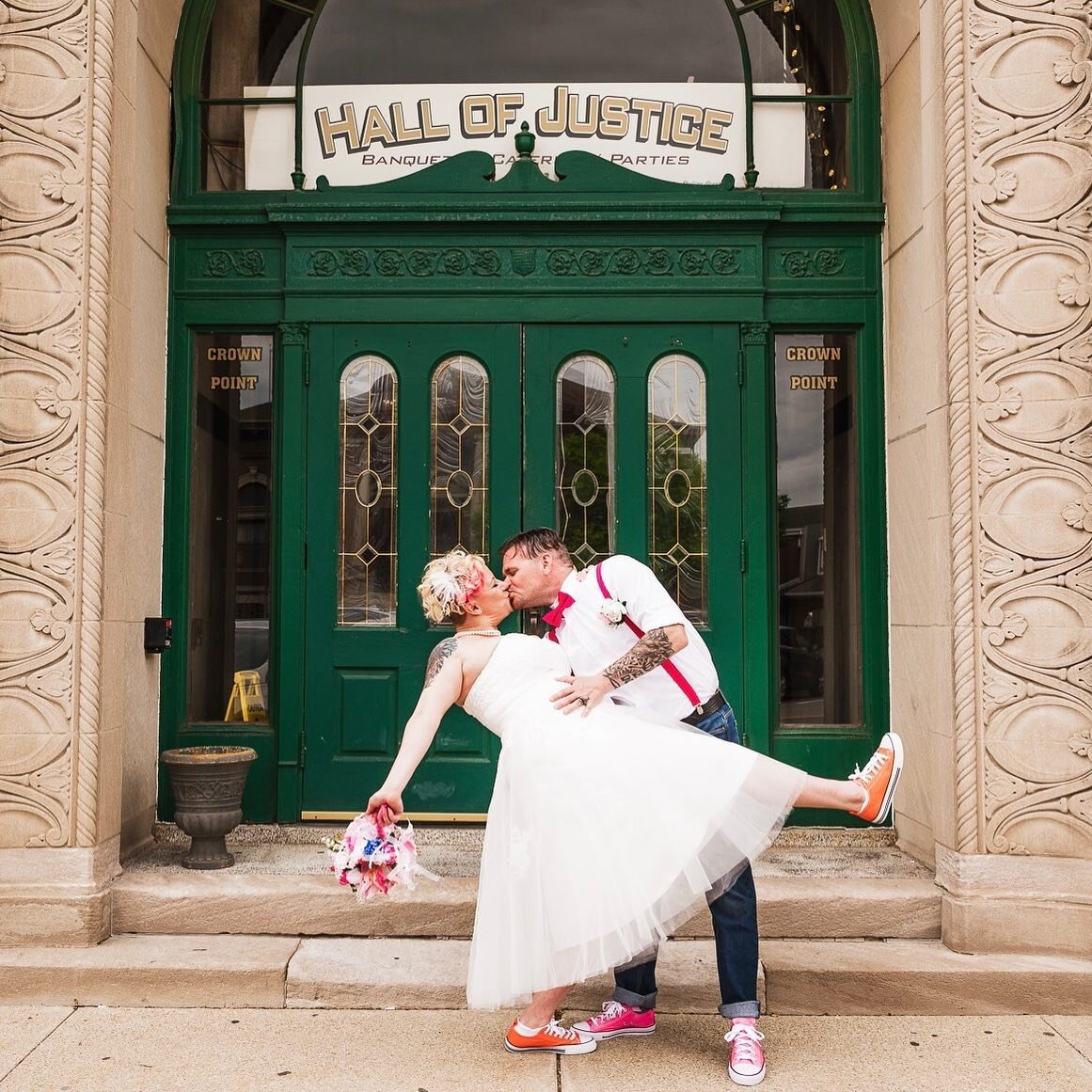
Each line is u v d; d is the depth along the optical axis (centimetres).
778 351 487
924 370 424
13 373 379
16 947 364
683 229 477
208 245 483
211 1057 311
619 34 495
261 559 481
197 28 490
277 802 464
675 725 314
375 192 480
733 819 291
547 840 291
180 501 475
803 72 496
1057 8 377
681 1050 319
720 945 305
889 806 300
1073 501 369
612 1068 306
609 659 323
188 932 381
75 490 377
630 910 284
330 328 477
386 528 475
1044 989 348
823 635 479
